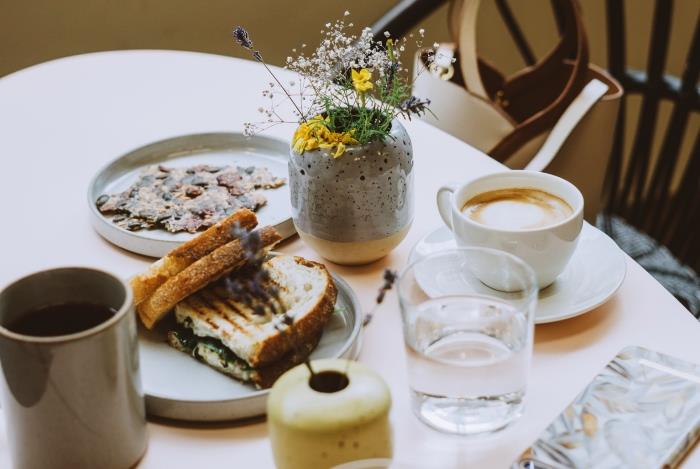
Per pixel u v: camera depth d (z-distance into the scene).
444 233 1.27
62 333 1.00
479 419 1.04
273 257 1.20
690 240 1.85
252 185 1.36
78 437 0.99
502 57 2.83
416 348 1.04
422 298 1.16
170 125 1.55
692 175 1.84
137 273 1.17
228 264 1.14
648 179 3.10
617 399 1.06
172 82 1.68
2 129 1.55
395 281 1.00
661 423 1.04
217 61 1.75
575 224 1.15
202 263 1.13
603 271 1.20
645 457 1.01
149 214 1.31
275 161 1.44
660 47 1.83
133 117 1.58
